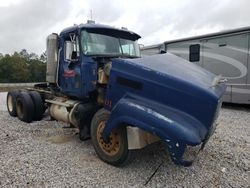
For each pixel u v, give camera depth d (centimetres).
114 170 449
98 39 595
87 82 571
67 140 612
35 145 569
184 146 366
